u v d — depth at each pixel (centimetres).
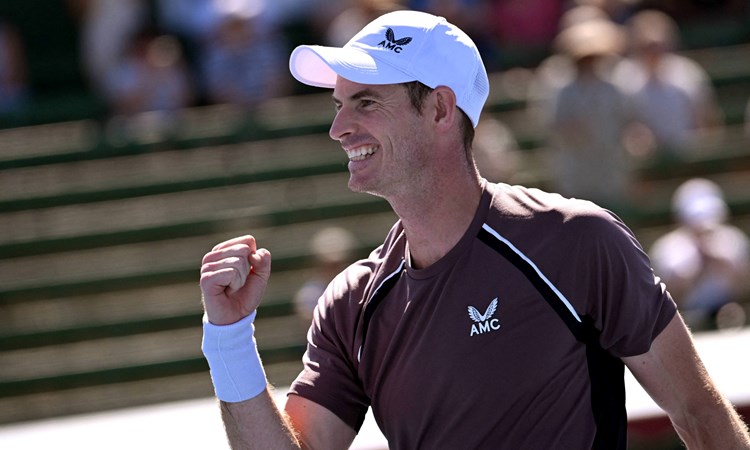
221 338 870
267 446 883
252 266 878
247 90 3597
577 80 3114
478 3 3775
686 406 900
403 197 878
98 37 3712
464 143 882
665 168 3356
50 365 3059
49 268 3297
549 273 855
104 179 3488
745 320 2866
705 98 3481
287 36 3869
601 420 886
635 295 861
